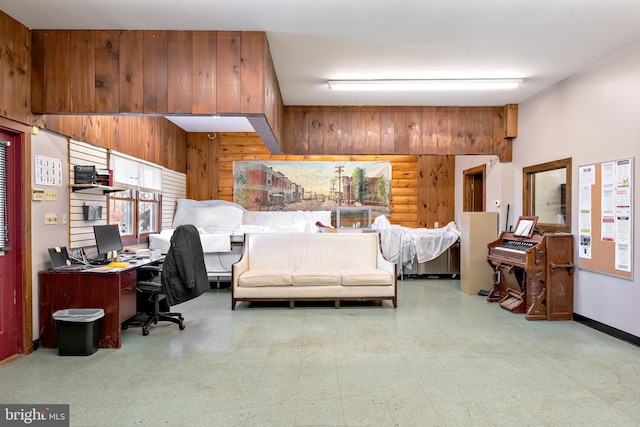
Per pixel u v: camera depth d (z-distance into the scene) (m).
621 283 3.86
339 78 4.66
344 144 5.80
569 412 2.42
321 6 3.00
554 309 4.48
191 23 3.27
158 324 4.30
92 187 4.04
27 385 2.79
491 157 6.27
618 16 3.18
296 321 4.40
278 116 4.84
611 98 3.98
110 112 3.39
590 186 4.27
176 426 2.27
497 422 2.31
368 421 2.31
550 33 3.49
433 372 3.01
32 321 3.47
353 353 3.40
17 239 3.36
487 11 3.09
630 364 3.17
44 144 3.60
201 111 3.38
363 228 7.48
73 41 3.39
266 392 2.68
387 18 3.21
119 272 3.58
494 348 3.53
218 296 5.75
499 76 4.61
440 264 7.14
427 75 4.57
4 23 3.08
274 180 8.02
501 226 5.90
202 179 8.03
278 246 5.66
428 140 5.82
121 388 2.75
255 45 3.41
